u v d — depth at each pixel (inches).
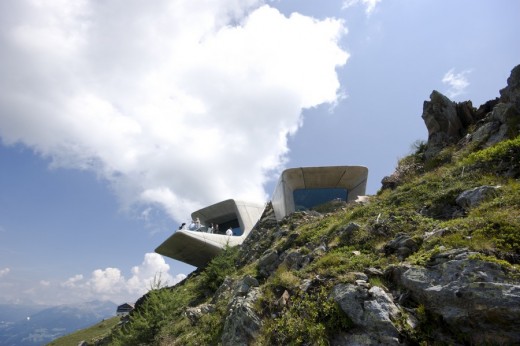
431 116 776.9
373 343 288.8
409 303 304.3
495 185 441.4
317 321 354.9
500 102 653.9
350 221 595.2
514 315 232.5
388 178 774.5
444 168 604.4
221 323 592.4
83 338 1724.9
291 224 984.3
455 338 260.7
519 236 296.8
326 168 1326.3
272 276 593.6
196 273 1491.1
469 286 262.1
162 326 748.0
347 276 370.6
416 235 408.8
